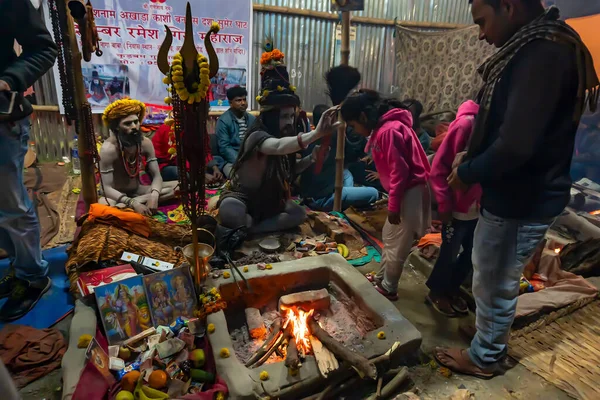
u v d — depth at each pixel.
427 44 5.64
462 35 5.23
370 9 6.09
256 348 2.31
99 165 3.42
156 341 2.12
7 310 2.48
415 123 4.45
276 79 3.04
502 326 2.05
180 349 2.06
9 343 2.18
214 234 3.19
